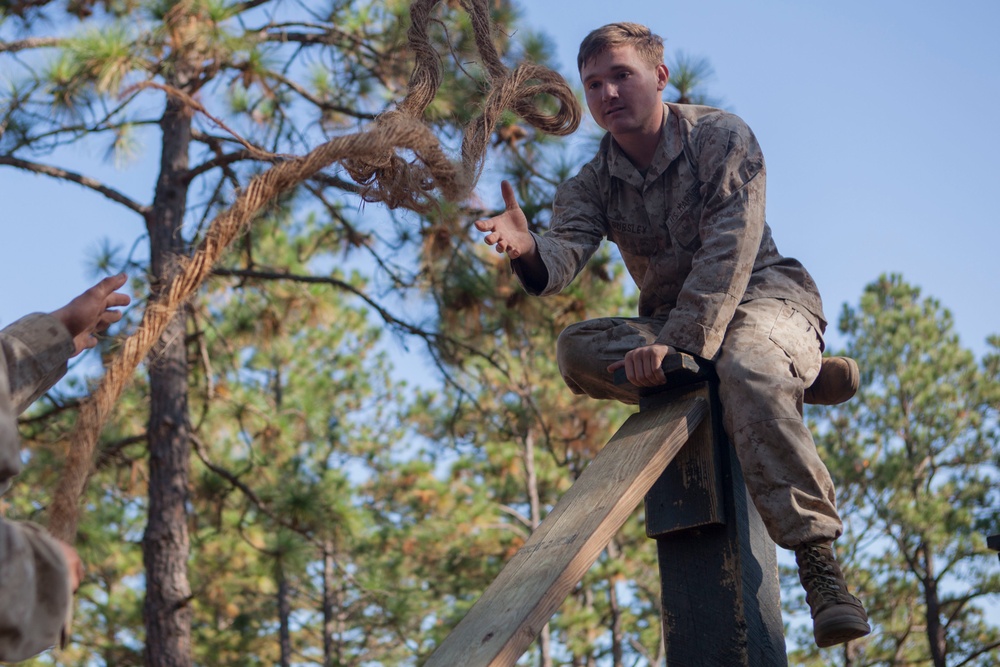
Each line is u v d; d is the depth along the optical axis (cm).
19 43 771
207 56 684
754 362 237
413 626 1892
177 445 796
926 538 1533
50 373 163
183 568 777
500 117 245
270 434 938
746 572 242
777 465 228
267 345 909
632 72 262
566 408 1233
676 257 268
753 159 257
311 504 876
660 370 241
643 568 1712
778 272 265
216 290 845
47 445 805
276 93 770
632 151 271
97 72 645
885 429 1705
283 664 1778
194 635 1569
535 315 803
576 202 277
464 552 1600
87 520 966
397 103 220
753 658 237
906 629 1642
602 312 827
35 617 124
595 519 217
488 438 1506
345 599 1994
